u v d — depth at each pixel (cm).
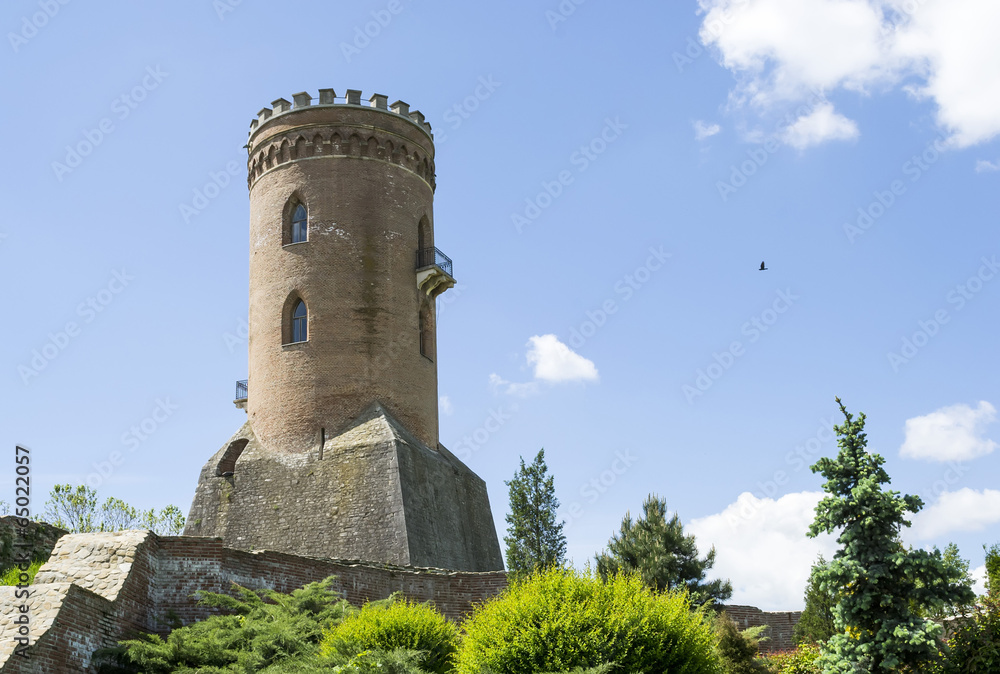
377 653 2047
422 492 4319
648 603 1995
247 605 2488
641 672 1870
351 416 4416
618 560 3675
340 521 4191
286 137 4734
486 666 1941
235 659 2198
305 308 4594
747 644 2641
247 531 4325
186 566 2603
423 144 4978
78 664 2155
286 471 4369
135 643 2188
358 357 4472
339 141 4697
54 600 2133
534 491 3694
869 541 2256
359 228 4619
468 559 4566
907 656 2198
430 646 2264
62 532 3123
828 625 3162
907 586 2239
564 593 2008
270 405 4516
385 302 4594
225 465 4603
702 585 3588
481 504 4906
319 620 2492
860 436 2325
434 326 4912
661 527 3681
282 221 4681
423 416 4653
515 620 1977
